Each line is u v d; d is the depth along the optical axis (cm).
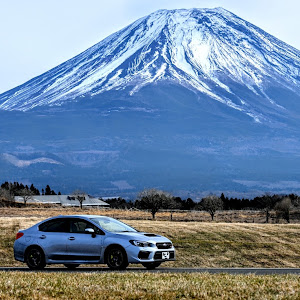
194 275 3133
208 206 15688
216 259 6366
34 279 2878
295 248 7125
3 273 3153
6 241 6125
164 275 3103
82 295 2558
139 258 3497
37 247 3675
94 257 3566
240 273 3619
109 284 2755
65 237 3644
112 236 3566
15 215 13400
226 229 8150
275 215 16788
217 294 2583
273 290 2662
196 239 7362
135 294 2564
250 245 6962
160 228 7894
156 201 15550
